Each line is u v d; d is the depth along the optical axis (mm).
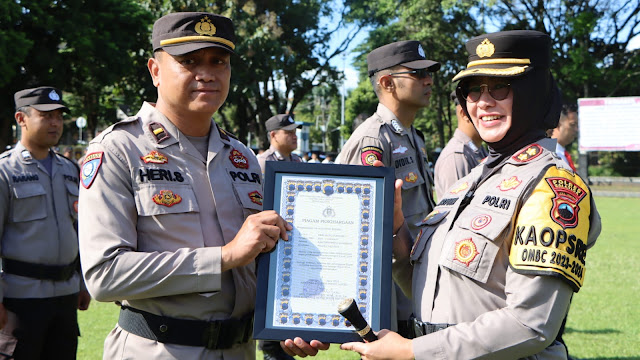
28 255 4062
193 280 2209
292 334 2162
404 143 3859
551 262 1851
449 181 4199
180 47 2348
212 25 2396
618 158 32938
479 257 2025
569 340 5543
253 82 24500
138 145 2416
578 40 30016
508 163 2146
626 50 30922
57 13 20859
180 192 2396
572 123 5117
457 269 2059
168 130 2482
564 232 1879
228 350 2402
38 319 4039
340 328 2176
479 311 2039
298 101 29625
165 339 2311
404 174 3771
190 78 2393
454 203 2271
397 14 30859
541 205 1929
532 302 1876
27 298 4023
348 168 2311
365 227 2264
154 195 2350
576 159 32312
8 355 3971
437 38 30984
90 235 2273
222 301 2391
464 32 31234
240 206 2553
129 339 2354
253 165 2738
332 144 61844
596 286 7922
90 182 2314
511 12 30703
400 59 3838
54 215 4199
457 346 1924
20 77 21219
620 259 10055
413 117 4066
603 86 30172
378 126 3814
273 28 23812
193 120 2494
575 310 6652
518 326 1875
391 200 2285
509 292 1940
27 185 4125
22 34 18625
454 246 2104
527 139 2152
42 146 4285
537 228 1899
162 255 2238
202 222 2426
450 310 2096
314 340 2158
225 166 2588
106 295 2246
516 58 2119
